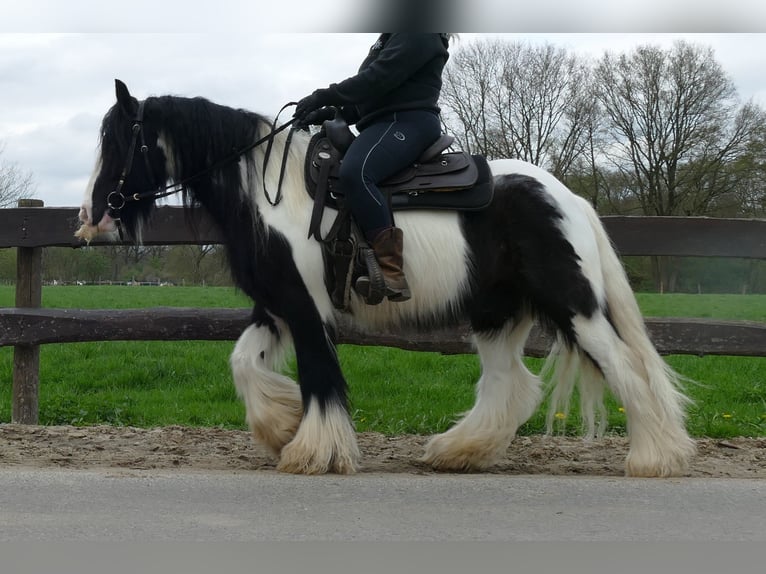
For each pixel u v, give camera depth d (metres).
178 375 9.67
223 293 27.44
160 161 5.07
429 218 4.86
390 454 5.83
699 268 31.97
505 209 4.88
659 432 4.83
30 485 4.29
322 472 4.71
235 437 6.36
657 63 30.95
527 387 5.39
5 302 22.47
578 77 30.09
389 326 5.04
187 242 6.59
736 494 4.27
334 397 4.80
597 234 5.02
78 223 6.67
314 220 4.77
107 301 21.83
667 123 31.22
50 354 10.77
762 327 6.47
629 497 4.19
